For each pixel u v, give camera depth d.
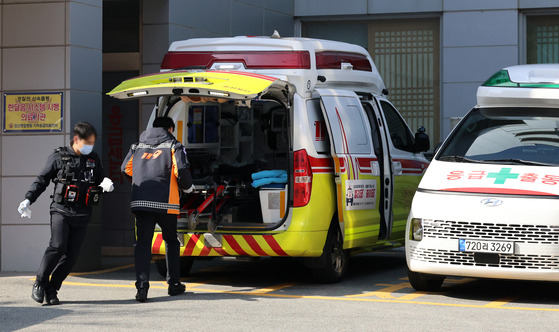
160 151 10.67
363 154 12.55
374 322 8.97
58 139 13.76
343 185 11.84
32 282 12.48
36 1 13.86
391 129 13.86
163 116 11.68
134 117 16.77
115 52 16.66
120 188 16.88
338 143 11.88
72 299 10.66
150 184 10.54
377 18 20.91
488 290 11.52
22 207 10.05
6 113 13.97
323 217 11.62
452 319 9.18
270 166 12.69
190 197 11.96
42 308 9.91
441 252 10.51
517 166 10.91
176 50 12.40
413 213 10.80
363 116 12.76
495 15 19.92
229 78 10.97
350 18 21.03
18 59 13.94
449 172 11.05
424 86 20.78
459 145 11.62
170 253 10.95
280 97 11.62
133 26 16.58
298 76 11.65
